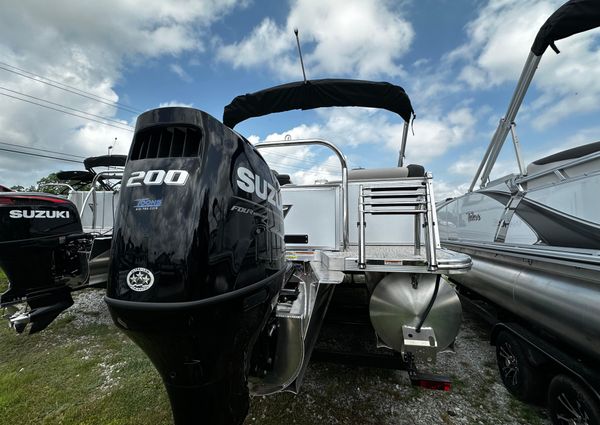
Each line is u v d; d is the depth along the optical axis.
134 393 1.93
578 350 1.54
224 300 0.70
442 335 1.50
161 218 0.70
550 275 1.81
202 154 0.74
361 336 2.70
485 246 2.73
